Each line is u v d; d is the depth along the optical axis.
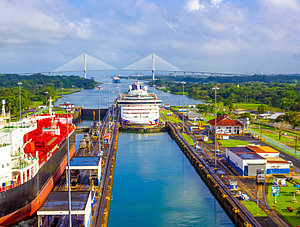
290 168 96.25
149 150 136.50
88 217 60.78
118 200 82.50
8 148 69.56
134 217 72.69
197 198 83.81
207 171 95.94
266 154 99.12
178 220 71.19
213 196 85.25
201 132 163.38
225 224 69.12
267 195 76.06
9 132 74.62
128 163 116.50
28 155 81.56
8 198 62.75
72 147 127.12
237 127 156.88
